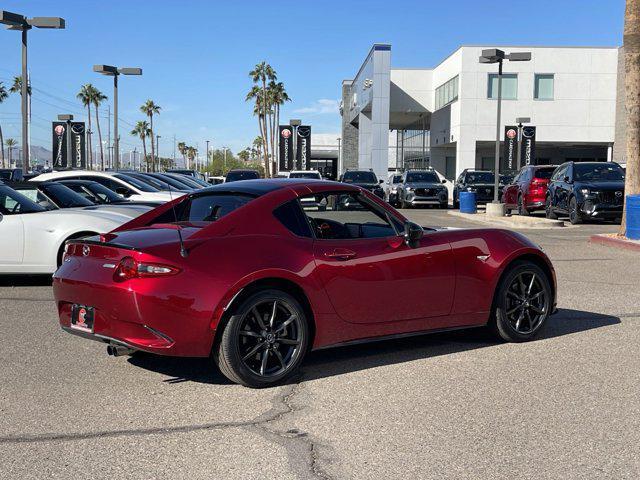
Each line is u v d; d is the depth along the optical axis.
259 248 5.03
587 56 44.19
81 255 5.17
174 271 4.71
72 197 11.45
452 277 5.91
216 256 4.86
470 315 6.11
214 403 4.73
